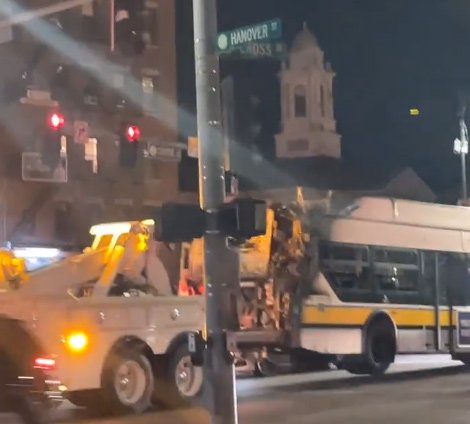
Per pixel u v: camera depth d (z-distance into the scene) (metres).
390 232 19.78
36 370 11.12
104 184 38.00
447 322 21.17
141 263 15.35
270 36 12.80
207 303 10.85
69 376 13.16
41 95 24.50
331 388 17.78
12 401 11.05
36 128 25.56
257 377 20.42
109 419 13.65
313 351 17.95
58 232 36.22
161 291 15.64
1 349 11.18
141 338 14.34
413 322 20.22
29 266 15.27
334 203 18.42
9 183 34.28
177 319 14.98
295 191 18.75
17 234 34.72
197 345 10.71
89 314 13.61
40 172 21.67
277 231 17.64
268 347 17.41
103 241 15.32
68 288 14.05
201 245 16.53
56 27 36.06
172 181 40.59
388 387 17.89
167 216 10.95
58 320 13.20
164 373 14.73
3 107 33.59
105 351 13.77
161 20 40.97
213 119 11.66
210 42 11.86
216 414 10.60
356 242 18.94
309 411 14.18
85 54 37.50
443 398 15.88
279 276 17.58
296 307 17.67
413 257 20.38
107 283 14.53
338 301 18.47
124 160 21.22
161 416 14.05
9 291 13.19
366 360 19.06
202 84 11.78
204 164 11.51
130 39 17.39
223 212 10.83
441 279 21.11
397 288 19.91
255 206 10.77
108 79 38.34
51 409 12.13
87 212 37.19
